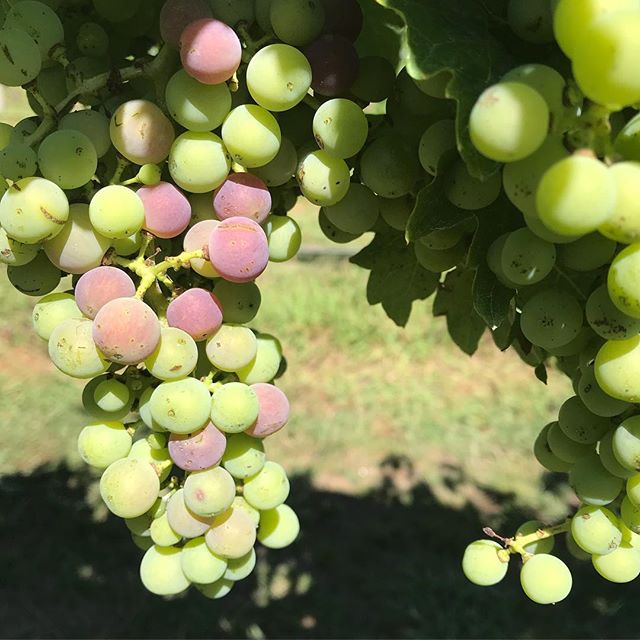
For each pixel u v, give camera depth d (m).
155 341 0.15
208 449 0.16
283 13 0.16
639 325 0.14
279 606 0.58
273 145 0.16
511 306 0.19
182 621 0.56
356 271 1.17
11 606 0.56
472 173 0.13
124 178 0.17
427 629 0.56
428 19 0.14
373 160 0.17
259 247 0.16
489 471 0.76
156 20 0.19
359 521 0.68
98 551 0.62
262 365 0.18
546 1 0.14
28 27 0.16
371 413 0.85
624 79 0.11
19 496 0.68
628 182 0.12
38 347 0.95
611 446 0.16
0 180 0.15
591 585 0.60
